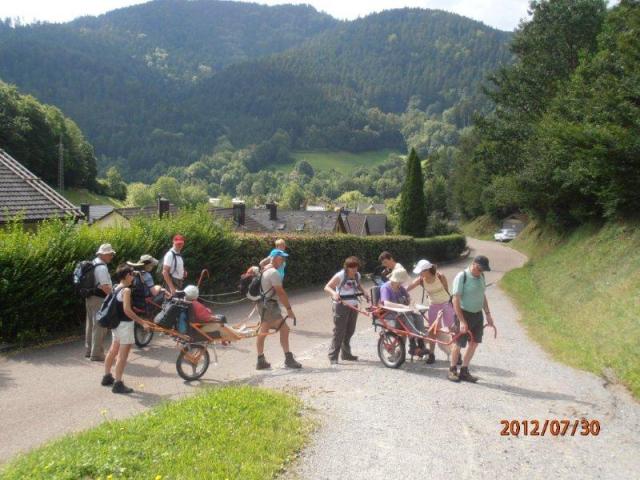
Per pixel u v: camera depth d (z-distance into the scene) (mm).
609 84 20219
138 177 178500
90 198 92250
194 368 8836
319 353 10875
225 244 17234
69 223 12633
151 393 8203
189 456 5566
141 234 14180
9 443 6434
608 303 15219
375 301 10133
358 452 6168
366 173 182000
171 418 6586
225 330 9008
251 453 5805
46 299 11273
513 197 37875
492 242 71500
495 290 24734
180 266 11953
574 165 23016
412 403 7770
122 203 96625
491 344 12500
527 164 33594
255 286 9461
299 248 22109
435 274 9805
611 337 12312
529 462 6152
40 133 83938
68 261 11812
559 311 17672
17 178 19031
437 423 7090
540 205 38781
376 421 7062
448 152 136750
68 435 6273
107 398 7949
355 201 146500
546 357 11484
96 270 9906
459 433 6820
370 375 9148
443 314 9664
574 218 33969
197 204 18109
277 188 168125
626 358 10586
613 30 22547
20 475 5172
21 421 7090
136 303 10711
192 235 15961
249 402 7238
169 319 8617
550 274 25422
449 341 9398
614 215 23578
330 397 7922
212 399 7266
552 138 24922
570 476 5879
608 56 22141
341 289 10016
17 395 8062
